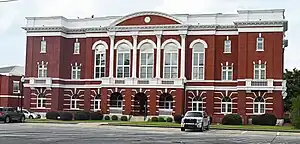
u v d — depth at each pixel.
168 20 63.84
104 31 67.06
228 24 61.97
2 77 77.19
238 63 60.53
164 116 61.22
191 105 63.16
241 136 37.34
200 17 63.22
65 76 68.56
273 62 59.00
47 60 67.75
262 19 59.59
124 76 65.25
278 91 58.62
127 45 65.38
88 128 44.97
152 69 64.19
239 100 59.91
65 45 68.88
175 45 63.56
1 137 28.84
